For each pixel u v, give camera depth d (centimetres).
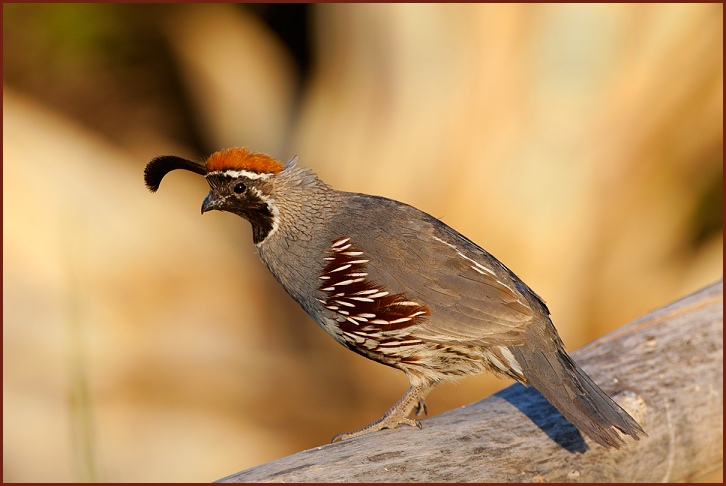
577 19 1294
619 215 1380
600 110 1319
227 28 1970
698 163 1427
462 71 1330
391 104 1376
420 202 1363
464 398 1388
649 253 1425
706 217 1516
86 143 1616
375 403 1462
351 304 797
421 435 696
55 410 1282
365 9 1377
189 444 1359
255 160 822
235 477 631
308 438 1431
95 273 1423
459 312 771
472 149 1337
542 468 680
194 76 1952
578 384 723
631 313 1428
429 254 793
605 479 698
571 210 1339
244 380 1459
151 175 846
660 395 766
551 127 1320
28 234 1366
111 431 1328
